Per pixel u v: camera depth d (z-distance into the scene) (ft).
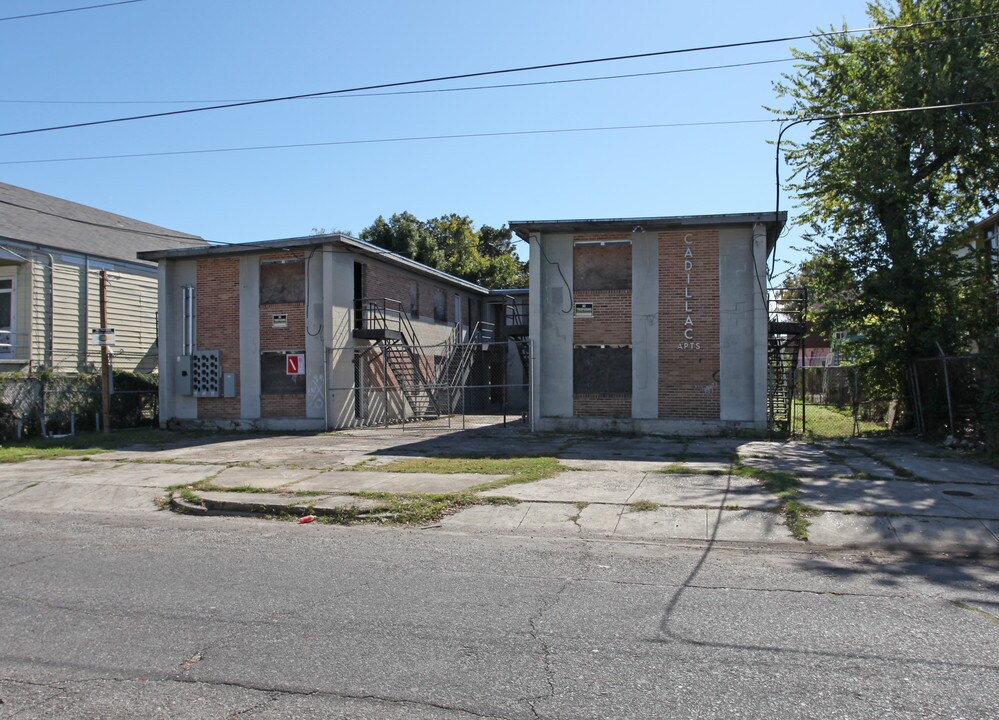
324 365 70.23
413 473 40.73
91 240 85.76
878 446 50.52
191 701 13.24
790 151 64.08
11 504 36.65
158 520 32.09
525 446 52.70
